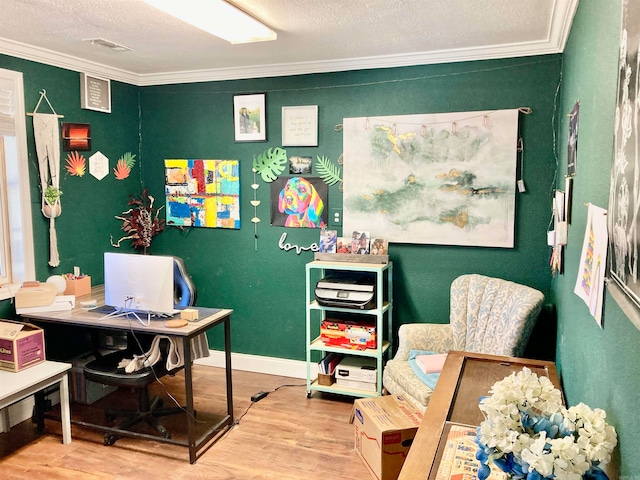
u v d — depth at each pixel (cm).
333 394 374
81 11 260
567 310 222
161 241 439
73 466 280
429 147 352
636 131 96
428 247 362
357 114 371
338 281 357
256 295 415
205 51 342
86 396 355
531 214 335
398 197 363
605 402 130
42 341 306
